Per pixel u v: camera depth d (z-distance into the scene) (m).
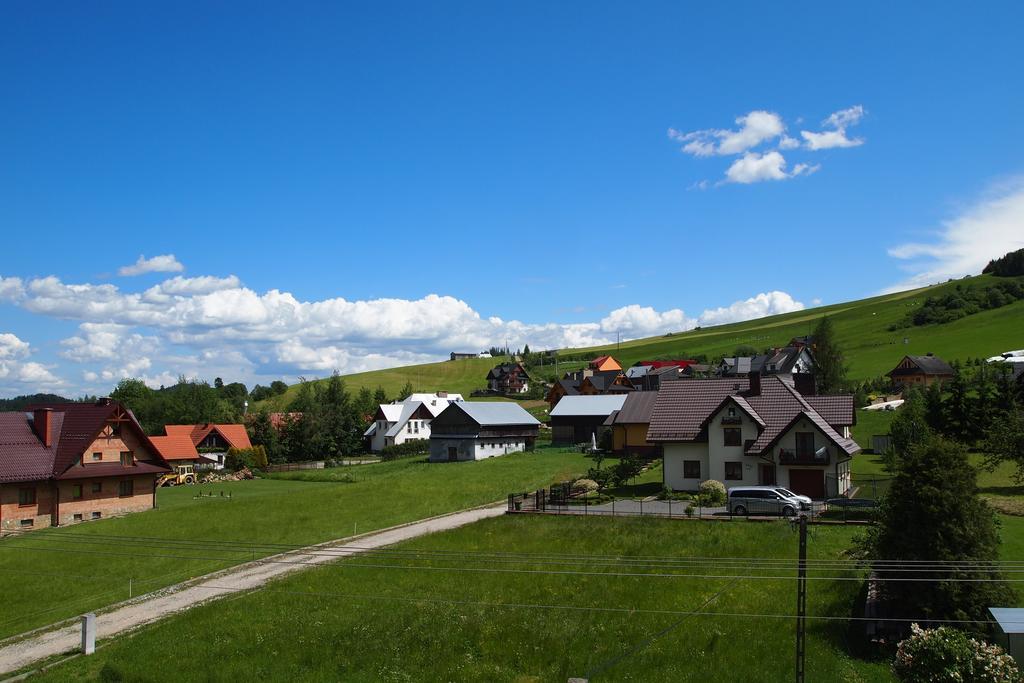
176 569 41.16
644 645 27.28
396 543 44.06
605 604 31.31
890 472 59.88
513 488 65.75
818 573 33.50
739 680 24.41
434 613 31.00
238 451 105.25
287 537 47.97
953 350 153.75
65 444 60.56
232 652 28.19
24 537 50.75
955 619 24.38
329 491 68.50
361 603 32.75
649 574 34.09
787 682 23.94
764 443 55.00
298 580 36.59
